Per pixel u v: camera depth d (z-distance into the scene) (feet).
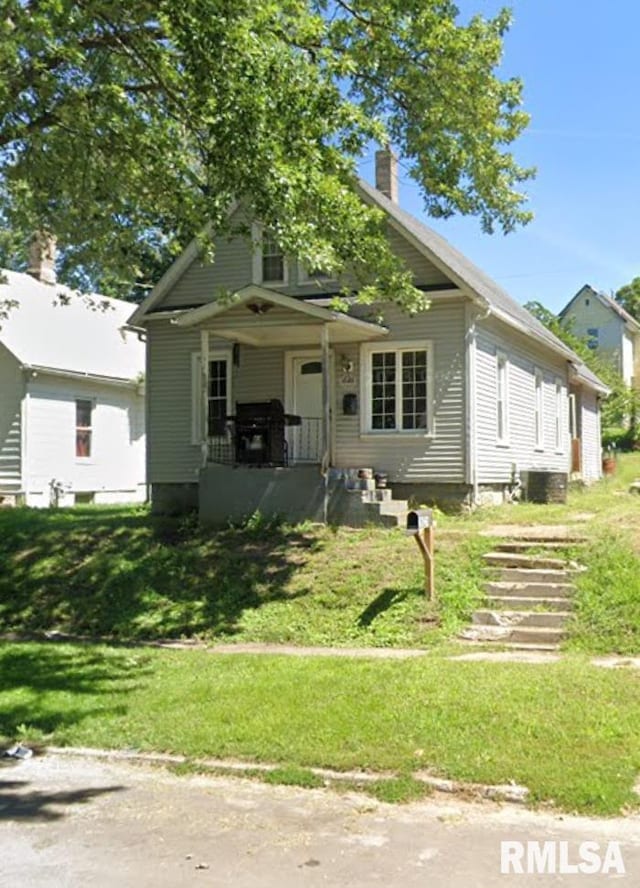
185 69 31.65
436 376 53.11
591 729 19.76
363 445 54.85
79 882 13.88
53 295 85.87
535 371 69.26
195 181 36.37
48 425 75.20
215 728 21.40
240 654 30.14
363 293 40.06
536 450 68.54
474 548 38.45
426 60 42.55
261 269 58.49
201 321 49.75
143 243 46.29
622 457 118.83
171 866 14.42
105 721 22.77
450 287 52.21
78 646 33.09
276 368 57.77
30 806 17.53
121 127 34.63
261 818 16.53
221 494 48.60
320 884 13.58
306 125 32.35
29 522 54.08
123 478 85.05
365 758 18.89
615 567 34.71
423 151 45.88
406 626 32.50
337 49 39.78
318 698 23.16
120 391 84.74
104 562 43.60
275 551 42.57
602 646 29.01
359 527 45.62
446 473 52.54
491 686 23.21
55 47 28.84
